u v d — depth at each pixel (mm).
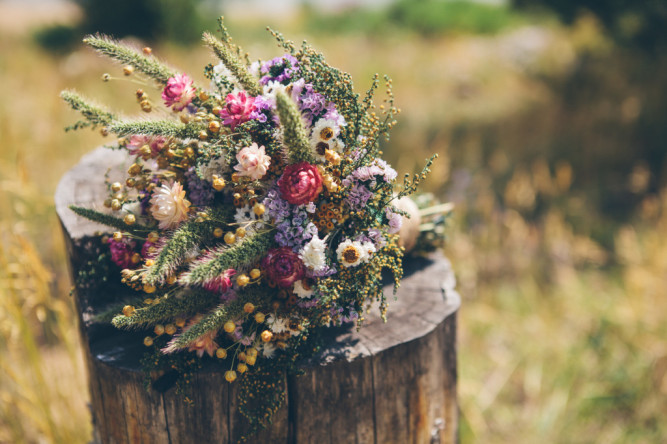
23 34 10078
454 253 3830
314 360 1590
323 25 13320
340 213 1495
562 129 6094
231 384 1530
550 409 2996
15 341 2383
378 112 6211
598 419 2965
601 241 4297
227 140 1447
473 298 3781
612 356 3244
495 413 3027
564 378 3178
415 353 1704
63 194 2119
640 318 3324
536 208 4738
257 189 1527
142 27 9453
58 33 9438
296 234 1442
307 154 1428
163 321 1595
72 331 3113
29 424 2666
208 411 1549
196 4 10188
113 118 1599
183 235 1382
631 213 4668
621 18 7316
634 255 3727
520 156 5621
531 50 8750
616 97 6484
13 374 2311
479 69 8648
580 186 5082
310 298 1498
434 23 12695
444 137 6027
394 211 1564
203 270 1306
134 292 1799
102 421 1670
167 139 1561
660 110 5863
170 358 1515
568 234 4238
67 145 4547
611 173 5250
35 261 2268
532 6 8383
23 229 2803
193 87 1577
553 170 5332
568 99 6777
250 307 1398
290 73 1533
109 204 1629
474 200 4664
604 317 3457
